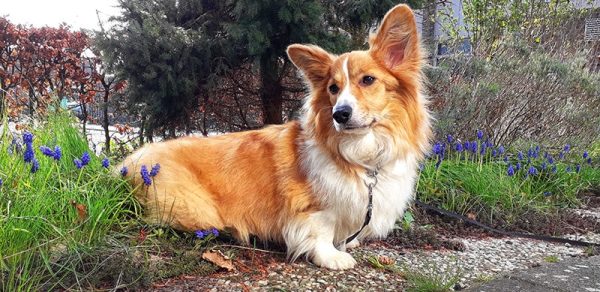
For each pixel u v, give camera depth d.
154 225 0.84
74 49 2.05
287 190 0.83
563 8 2.47
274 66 1.67
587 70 2.02
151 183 0.83
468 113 1.57
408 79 0.84
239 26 1.47
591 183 1.63
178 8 1.65
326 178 0.80
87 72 2.07
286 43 1.60
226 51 1.57
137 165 0.89
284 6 1.46
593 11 2.68
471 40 2.29
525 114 1.76
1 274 0.62
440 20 2.79
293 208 0.82
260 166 0.86
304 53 0.87
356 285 0.73
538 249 0.99
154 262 0.74
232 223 0.86
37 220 0.70
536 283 0.75
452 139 1.52
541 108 1.77
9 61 2.04
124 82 1.91
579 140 1.89
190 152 0.89
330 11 1.65
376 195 0.82
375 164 0.82
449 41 2.30
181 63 1.51
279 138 0.88
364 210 0.81
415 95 0.85
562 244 1.04
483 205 1.22
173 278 0.72
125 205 0.87
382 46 0.83
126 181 0.87
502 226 1.17
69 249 0.69
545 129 1.85
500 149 1.46
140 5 1.58
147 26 1.47
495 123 1.70
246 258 0.82
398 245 0.98
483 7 2.46
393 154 0.82
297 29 1.52
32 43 2.02
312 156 0.82
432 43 2.23
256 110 1.96
